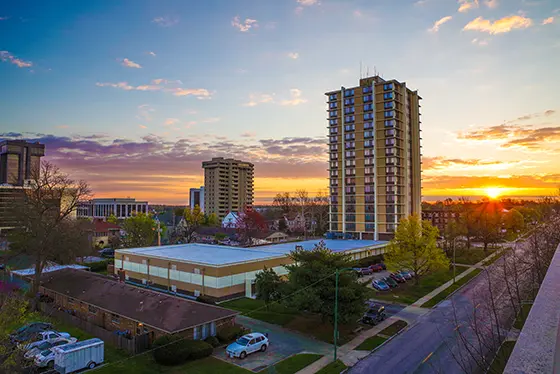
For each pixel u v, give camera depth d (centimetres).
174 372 2589
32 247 4525
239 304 4378
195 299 4559
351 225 9562
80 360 2605
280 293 3738
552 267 969
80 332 3375
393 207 8962
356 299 3186
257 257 5238
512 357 595
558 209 10000
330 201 10088
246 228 10775
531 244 4009
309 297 3086
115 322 3444
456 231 8375
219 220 17250
